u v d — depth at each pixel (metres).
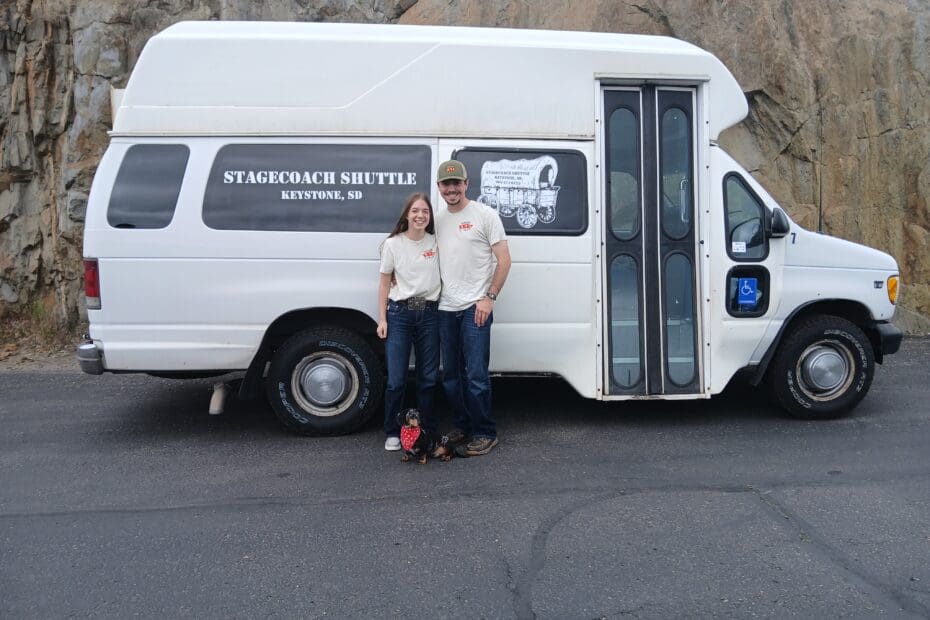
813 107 10.64
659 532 4.09
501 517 4.29
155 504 4.54
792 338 5.99
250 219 5.50
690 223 5.82
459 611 3.34
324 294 5.53
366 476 4.96
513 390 7.08
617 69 5.70
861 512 4.33
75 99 10.17
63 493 4.73
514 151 5.67
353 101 5.59
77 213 9.99
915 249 10.34
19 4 10.14
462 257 5.11
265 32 5.64
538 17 11.41
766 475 4.91
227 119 5.54
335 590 3.52
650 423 6.06
